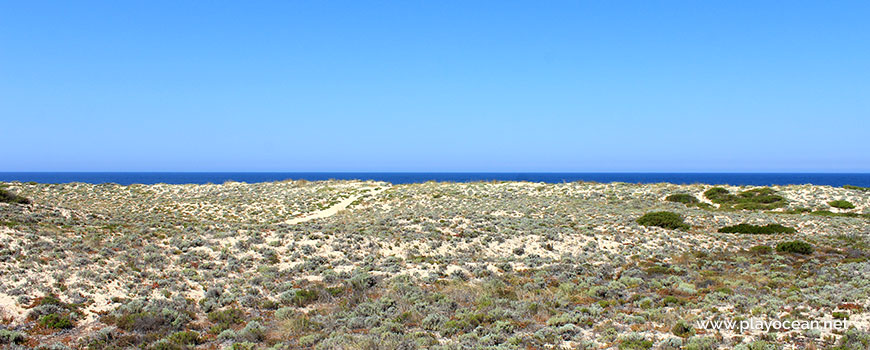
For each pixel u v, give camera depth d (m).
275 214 47.81
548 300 19.05
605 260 27.23
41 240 22.92
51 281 18.69
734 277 22.28
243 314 17.50
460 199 54.81
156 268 21.64
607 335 14.82
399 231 32.75
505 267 25.14
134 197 56.19
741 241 32.12
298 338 15.17
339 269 24.06
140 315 16.27
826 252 27.94
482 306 18.06
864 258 26.12
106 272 20.27
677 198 55.00
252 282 20.98
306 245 27.27
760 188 59.19
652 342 14.18
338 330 15.64
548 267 25.03
